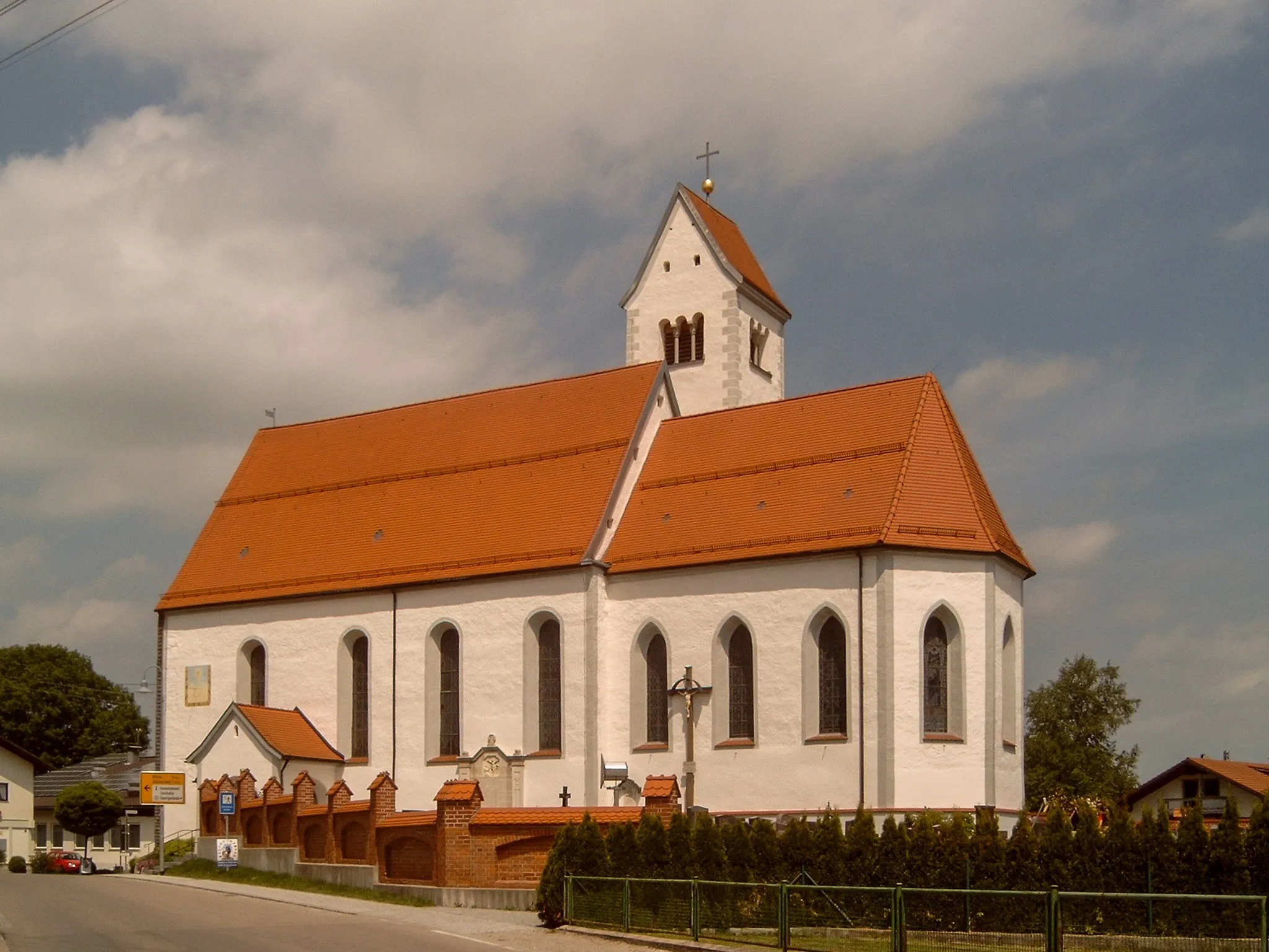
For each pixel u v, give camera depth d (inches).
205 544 3366.1
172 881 2640.3
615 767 2682.1
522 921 2023.9
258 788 2918.3
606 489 2891.2
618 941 1784.0
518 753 2812.5
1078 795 3727.9
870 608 2554.1
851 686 2551.7
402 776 2935.5
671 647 2731.3
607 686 2773.1
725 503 2792.8
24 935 1652.3
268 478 3425.2
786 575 2640.3
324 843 2559.1
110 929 1737.2
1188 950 1481.3
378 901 2284.7
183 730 3213.6
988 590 2603.3
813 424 2827.3
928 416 2723.9
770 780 2600.9
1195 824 1863.9
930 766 2527.1
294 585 3125.0
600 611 2785.4
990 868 1914.4
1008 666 2699.3
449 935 1787.6
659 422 3046.3
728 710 2672.2
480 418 3228.3
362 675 3046.3
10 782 4471.0
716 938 1733.5
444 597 2945.4
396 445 3302.2
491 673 2869.1
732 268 3403.1
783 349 3617.1
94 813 4197.8
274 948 1581.0
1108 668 4106.8
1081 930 1563.7
